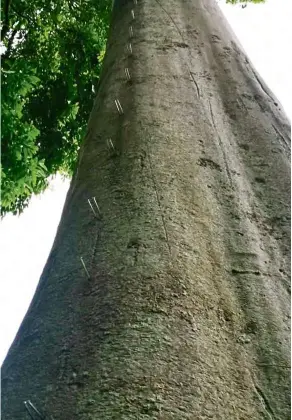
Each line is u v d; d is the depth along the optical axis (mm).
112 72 4566
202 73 4289
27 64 8062
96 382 1668
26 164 7684
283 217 2764
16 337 2125
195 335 1867
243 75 4457
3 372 1905
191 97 3779
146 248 2250
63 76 11602
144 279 2078
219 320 1996
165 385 1646
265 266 2387
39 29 11578
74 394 1650
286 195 2947
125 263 2186
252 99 4055
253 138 3514
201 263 2242
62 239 2613
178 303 1978
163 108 3537
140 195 2627
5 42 11359
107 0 11422
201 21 5383
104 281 2123
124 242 2322
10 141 7594
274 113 3967
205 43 4910
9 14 11414
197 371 1727
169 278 2086
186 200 2617
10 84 7582
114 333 1849
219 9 6133
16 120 7648
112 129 3510
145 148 3051
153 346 1782
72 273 2277
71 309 2059
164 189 2664
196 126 3395
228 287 2199
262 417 1671
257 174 3127
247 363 1862
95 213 2623
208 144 3230
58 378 1740
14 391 1768
